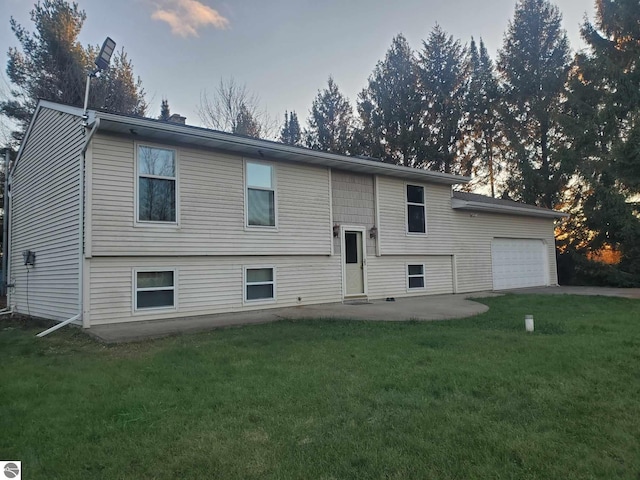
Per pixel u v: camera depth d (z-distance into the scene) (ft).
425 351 18.28
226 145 31.37
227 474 8.35
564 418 11.05
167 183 29.58
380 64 95.45
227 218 32.17
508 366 15.79
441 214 48.65
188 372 15.38
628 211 60.44
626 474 8.28
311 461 8.81
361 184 42.01
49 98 67.46
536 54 80.64
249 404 12.10
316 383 13.92
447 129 89.45
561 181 74.43
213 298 31.50
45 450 9.42
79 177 27.32
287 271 35.86
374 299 41.68
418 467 8.54
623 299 40.86
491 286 53.67
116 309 27.25
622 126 62.49
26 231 37.58
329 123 106.93
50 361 17.83
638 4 62.59
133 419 11.05
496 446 9.41
